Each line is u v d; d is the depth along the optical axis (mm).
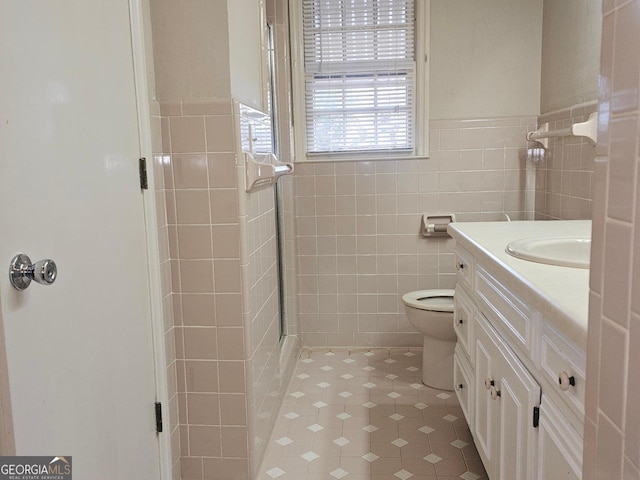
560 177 2705
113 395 1485
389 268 3215
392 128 3178
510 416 1423
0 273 1014
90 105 1373
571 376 1029
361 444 2209
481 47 3035
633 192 588
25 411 1088
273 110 3010
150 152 1718
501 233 1970
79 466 1300
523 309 1308
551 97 2863
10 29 1058
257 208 2074
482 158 3096
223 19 1755
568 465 1050
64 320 1238
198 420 1949
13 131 1062
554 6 2814
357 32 3123
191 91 1792
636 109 580
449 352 2674
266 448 2186
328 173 3156
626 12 597
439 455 2117
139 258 1667
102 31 1445
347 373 2938
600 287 671
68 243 1259
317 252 3236
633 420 590
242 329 1883
